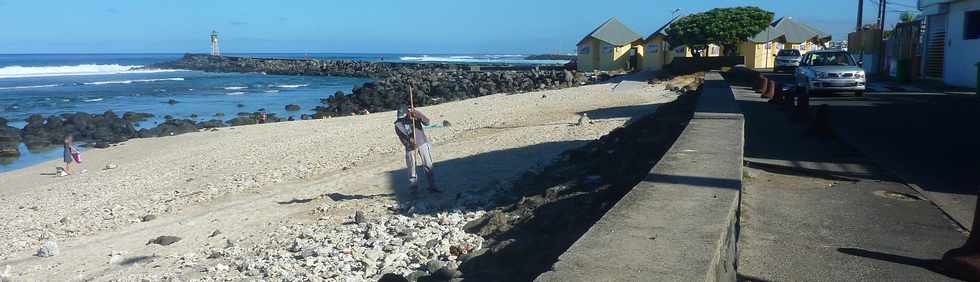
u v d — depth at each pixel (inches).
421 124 449.1
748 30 1648.6
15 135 1072.2
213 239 372.5
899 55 1397.6
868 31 1582.2
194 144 893.8
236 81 2711.6
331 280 263.7
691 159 267.7
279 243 345.4
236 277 284.8
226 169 654.5
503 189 425.1
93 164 773.3
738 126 375.9
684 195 198.7
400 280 232.4
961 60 1075.3
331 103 1648.6
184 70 3932.1
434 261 249.4
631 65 2186.3
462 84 1909.4
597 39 2257.6
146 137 1053.2
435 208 398.6
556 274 130.0
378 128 922.7
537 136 670.5
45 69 3558.1
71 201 548.7
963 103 743.1
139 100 1779.0
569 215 282.8
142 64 4830.2
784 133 488.7
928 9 1194.6
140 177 650.2
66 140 722.2
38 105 1630.2
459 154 591.5
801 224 243.6
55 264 344.2
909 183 311.0
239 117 1251.8
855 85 866.1
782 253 211.5
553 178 410.6
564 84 1844.2
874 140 458.0
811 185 309.6
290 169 616.4
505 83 1891.0
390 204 425.1
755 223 245.1
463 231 318.3
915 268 196.7
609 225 165.0
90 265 337.4
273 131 978.7
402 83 1886.1
